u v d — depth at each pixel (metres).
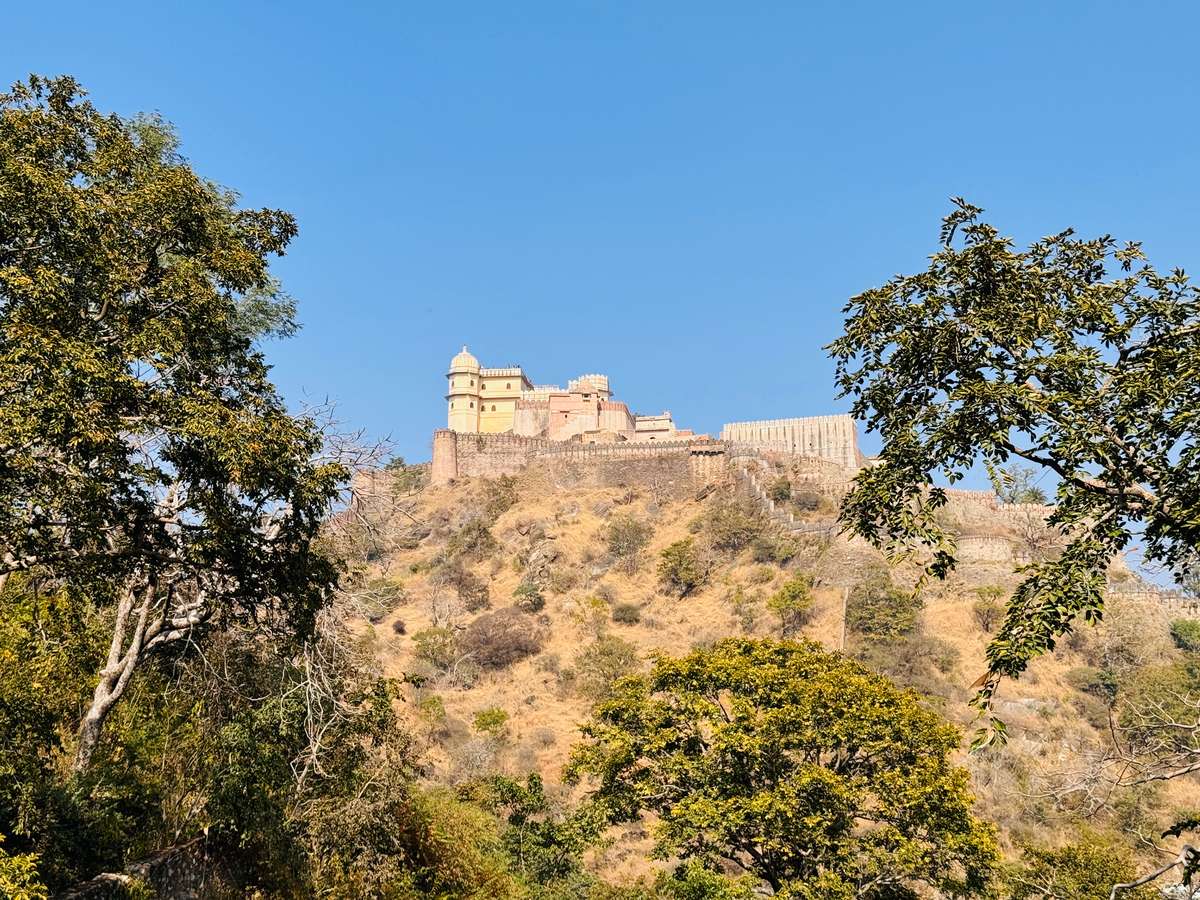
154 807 17.03
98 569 12.12
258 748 18.48
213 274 14.17
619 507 93.12
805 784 24.25
